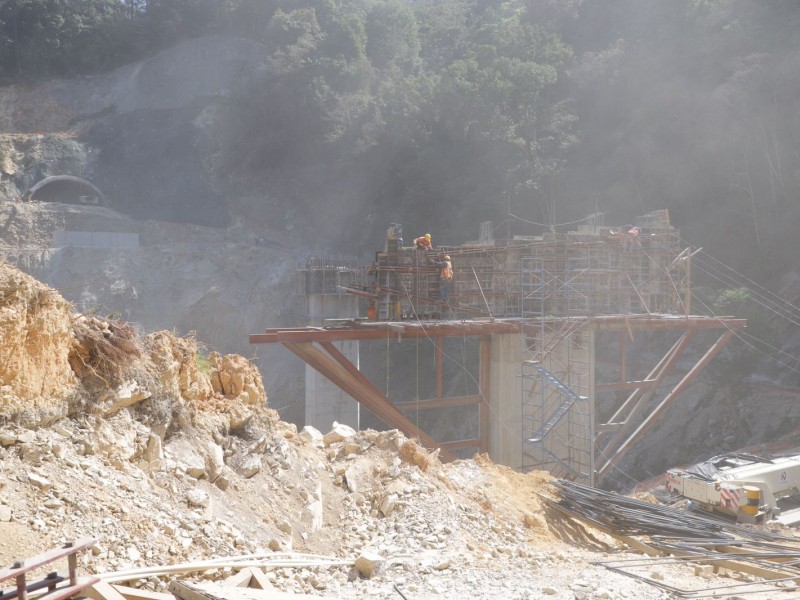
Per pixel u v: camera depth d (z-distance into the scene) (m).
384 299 27.38
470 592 9.01
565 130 69.19
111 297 74.06
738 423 41.03
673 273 32.53
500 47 80.50
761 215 54.09
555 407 29.14
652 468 42.94
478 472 14.96
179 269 77.75
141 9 148.50
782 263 52.69
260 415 12.25
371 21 106.12
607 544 13.74
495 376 29.06
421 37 115.69
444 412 60.88
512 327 26.80
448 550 10.88
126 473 8.74
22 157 105.75
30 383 7.97
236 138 100.50
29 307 7.98
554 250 28.39
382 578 9.37
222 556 8.45
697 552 12.67
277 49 105.06
